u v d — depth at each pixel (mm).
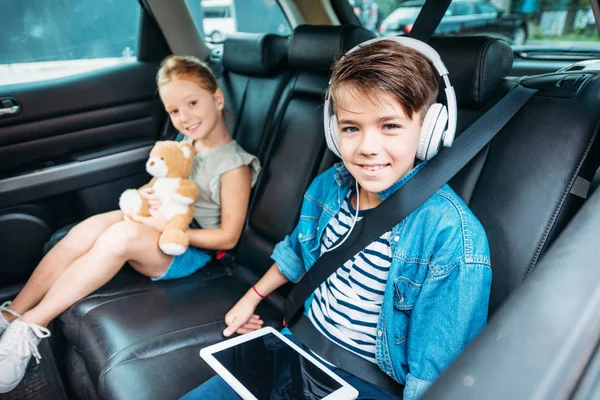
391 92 767
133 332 1120
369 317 944
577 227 548
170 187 1344
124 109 1841
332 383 886
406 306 905
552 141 899
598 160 908
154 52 1912
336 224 1043
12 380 1111
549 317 394
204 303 1270
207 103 1388
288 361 947
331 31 1311
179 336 1124
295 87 1495
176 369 1019
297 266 1151
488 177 955
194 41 1964
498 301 890
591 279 444
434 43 1058
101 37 1852
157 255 1313
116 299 1251
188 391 961
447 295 822
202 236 1379
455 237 839
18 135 1599
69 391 1265
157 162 1321
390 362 895
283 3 2014
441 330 817
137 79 1860
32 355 1254
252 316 1214
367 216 943
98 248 1241
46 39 1761
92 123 1765
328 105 914
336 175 1038
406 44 844
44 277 1277
